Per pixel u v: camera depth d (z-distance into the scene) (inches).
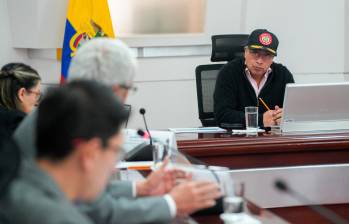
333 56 289.7
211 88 235.1
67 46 258.2
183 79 294.8
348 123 177.0
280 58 290.2
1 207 61.6
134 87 105.7
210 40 291.0
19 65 152.8
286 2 287.3
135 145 142.9
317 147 162.6
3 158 65.2
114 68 101.3
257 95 208.4
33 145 73.0
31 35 266.4
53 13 267.6
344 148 164.4
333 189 161.2
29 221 60.4
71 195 65.2
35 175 63.9
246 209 106.8
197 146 158.4
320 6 287.3
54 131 63.5
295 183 158.9
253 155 161.5
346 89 171.3
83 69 101.2
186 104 297.4
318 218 155.3
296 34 288.4
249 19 288.5
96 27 264.1
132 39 285.4
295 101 170.6
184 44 289.9
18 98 149.6
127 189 108.9
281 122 175.3
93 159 63.9
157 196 104.3
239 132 178.5
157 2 287.0
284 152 162.6
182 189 100.0
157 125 295.1
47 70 276.5
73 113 63.8
